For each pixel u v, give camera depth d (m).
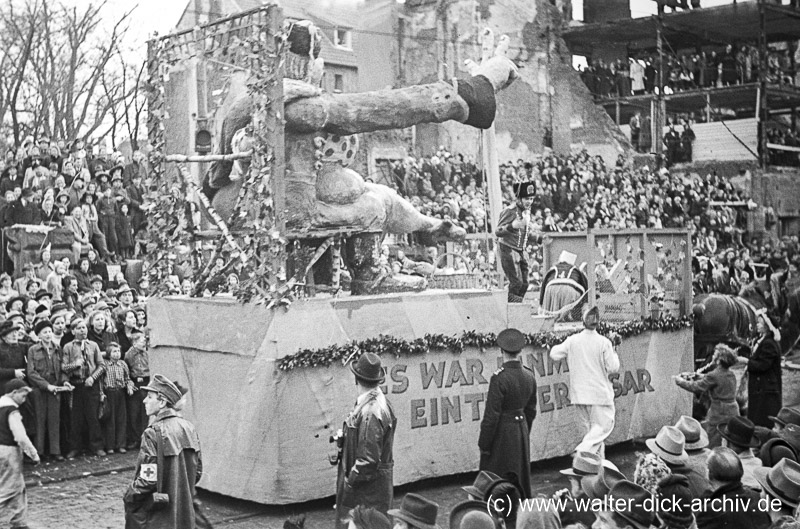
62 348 11.89
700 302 15.91
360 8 21.94
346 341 9.68
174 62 10.63
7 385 8.81
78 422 11.91
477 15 23.94
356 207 10.60
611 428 11.00
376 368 7.73
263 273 9.40
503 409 9.35
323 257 10.76
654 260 13.73
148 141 10.80
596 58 28.78
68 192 17.23
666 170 28.55
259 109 9.45
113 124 25.67
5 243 16.59
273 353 9.23
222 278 10.68
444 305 10.63
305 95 9.95
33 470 11.12
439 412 10.48
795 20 30.91
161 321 10.45
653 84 29.56
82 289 16.06
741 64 30.67
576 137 26.92
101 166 18.25
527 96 25.70
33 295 14.32
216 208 10.59
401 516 5.61
